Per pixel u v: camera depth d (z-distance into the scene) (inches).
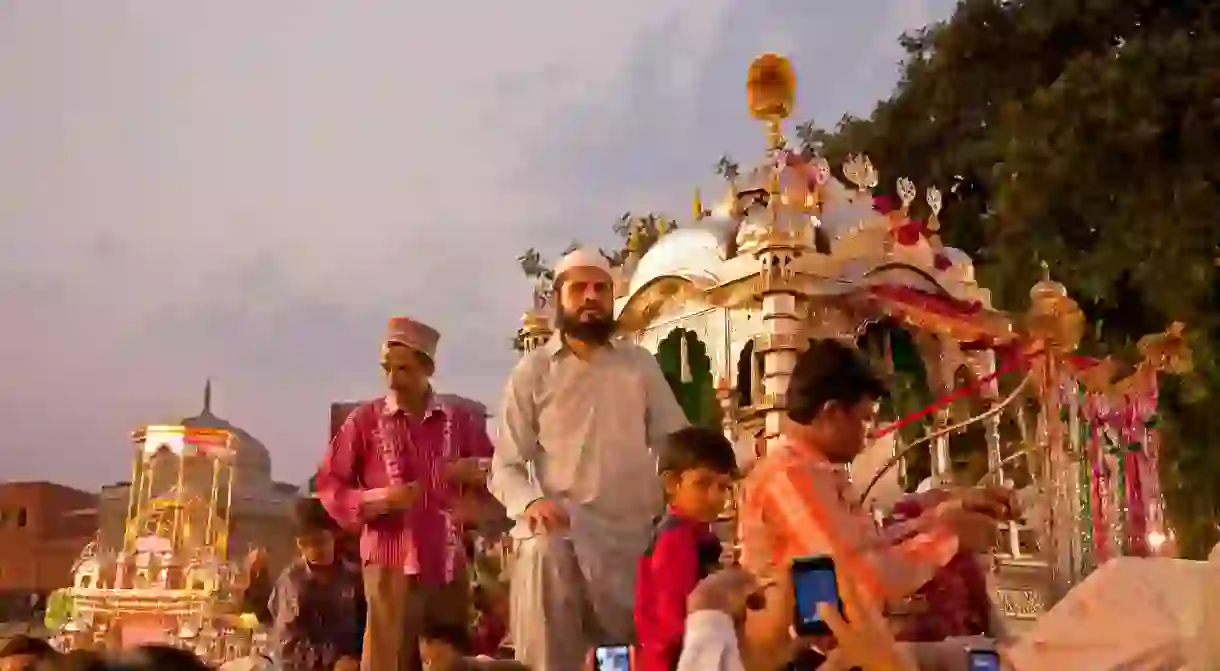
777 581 136.7
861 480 299.0
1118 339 745.6
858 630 137.6
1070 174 690.2
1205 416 673.0
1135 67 700.0
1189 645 168.6
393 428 255.8
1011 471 424.5
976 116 860.0
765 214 286.0
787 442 161.3
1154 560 186.4
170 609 457.7
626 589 223.1
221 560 505.7
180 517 556.4
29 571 1200.2
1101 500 334.3
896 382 357.7
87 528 1236.5
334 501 248.4
